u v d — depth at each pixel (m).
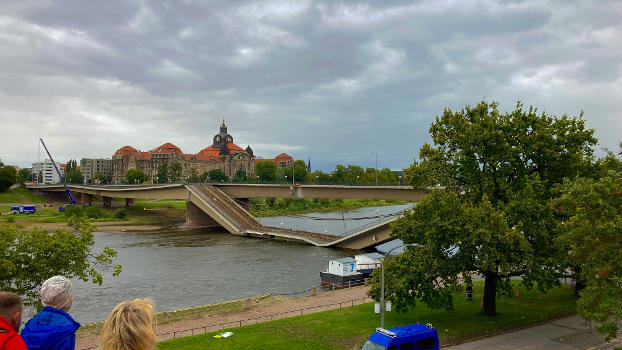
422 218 39.78
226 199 147.12
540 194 37.28
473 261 36.78
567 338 34.44
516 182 40.47
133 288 65.38
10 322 6.37
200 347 32.72
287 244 110.81
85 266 40.16
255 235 124.81
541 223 35.56
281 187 140.00
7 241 36.53
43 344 6.29
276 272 77.44
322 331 36.84
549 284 34.69
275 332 36.62
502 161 40.28
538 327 37.50
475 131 39.28
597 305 27.72
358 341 34.00
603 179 28.06
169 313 47.22
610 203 28.00
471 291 45.84
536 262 34.53
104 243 110.94
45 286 7.01
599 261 28.08
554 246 35.12
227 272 77.06
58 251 37.44
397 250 102.19
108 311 53.88
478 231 33.81
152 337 5.97
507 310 41.81
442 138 43.38
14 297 6.47
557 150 40.00
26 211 176.00
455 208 36.59
